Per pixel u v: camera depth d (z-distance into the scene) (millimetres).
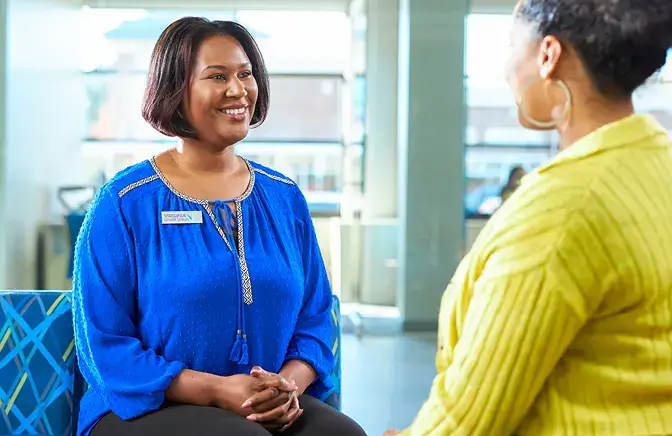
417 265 6340
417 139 6434
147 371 1626
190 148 1824
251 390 1595
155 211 1737
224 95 1759
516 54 1045
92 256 1691
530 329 928
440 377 1032
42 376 1868
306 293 1926
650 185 953
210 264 1696
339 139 7180
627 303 940
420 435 1008
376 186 6824
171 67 1775
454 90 6410
